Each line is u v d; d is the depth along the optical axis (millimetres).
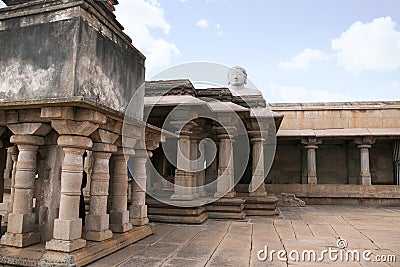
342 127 16656
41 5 4883
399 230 7809
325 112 16875
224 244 6004
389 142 17344
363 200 14844
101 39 5082
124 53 5852
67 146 4574
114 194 6020
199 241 6230
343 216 10492
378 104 16688
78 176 4629
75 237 4516
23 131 4824
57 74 4527
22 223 4707
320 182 17672
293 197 14164
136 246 5699
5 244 4680
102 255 4867
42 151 5426
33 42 4766
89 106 4348
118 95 5566
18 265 4352
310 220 9398
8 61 4883
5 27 4996
